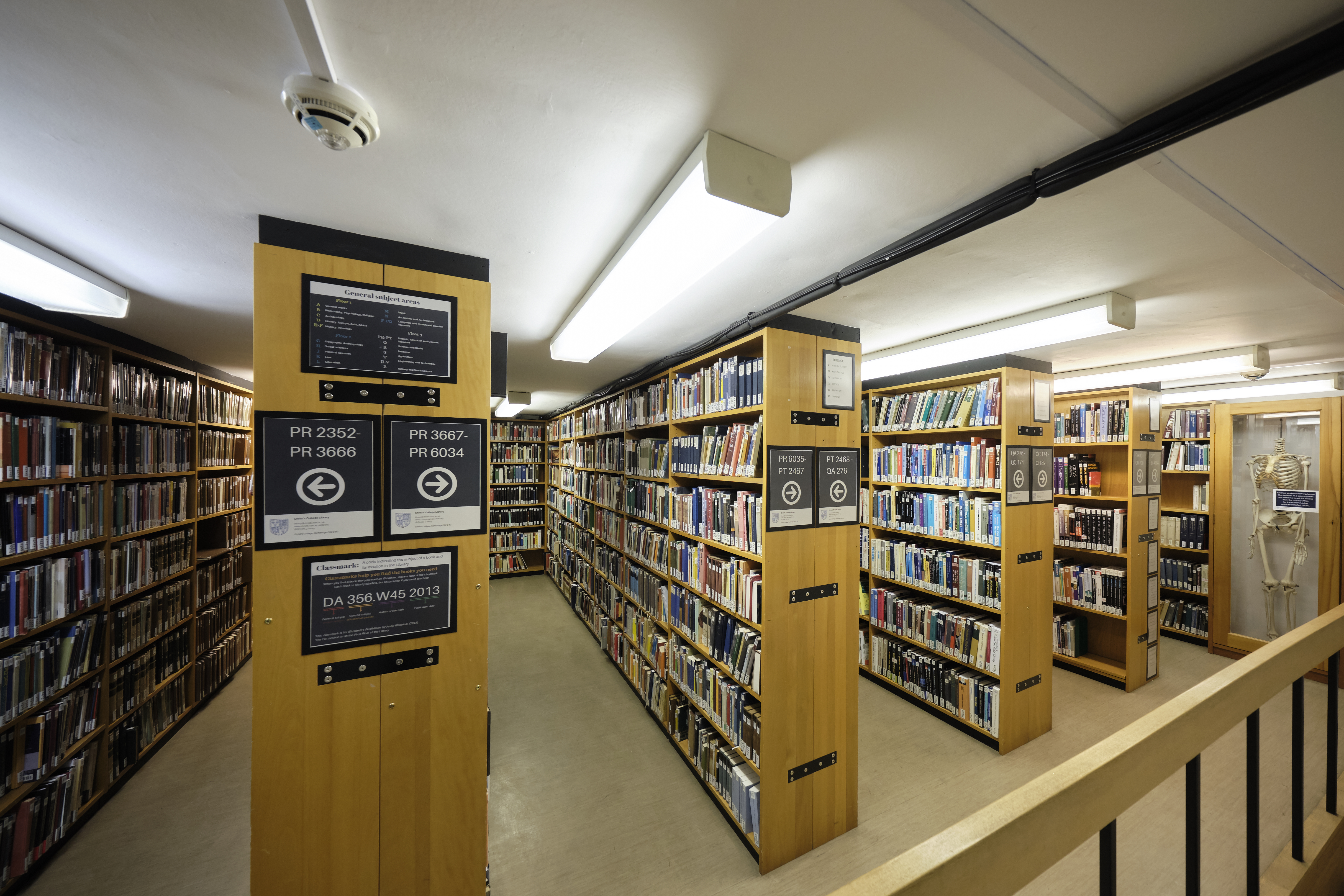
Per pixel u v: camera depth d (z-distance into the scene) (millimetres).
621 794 2684
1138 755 846
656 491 3590
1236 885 2027
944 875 602
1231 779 2666
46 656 2266
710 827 2426
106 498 2654
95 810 2561
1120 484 3961
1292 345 2967
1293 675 1330
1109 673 3824
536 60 906
